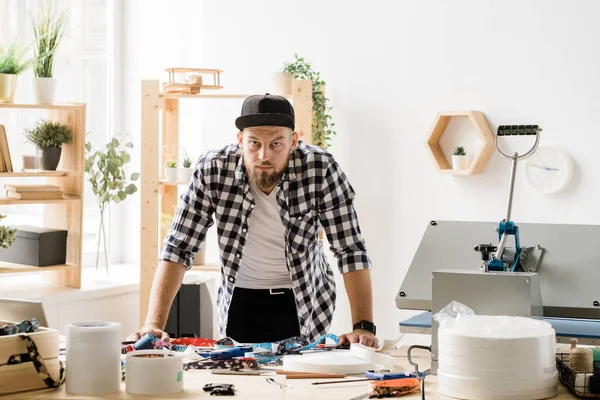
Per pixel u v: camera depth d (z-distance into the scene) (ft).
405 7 16.44
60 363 7.16
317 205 10.29
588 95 14.84
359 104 16.94
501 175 15.58
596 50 14.75
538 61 15.24
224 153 10.31
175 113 18.35
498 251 7.92
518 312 7.30
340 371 7.52
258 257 10.55
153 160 16.79
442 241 8.58
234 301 10.65
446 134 16.17
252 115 9.29
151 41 19.52
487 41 15.69
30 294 15.57
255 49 18.11
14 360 6.84
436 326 7.52
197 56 18.89
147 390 6.81
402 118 16.53
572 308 7.61
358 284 10.14
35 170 15.60
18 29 17.49
